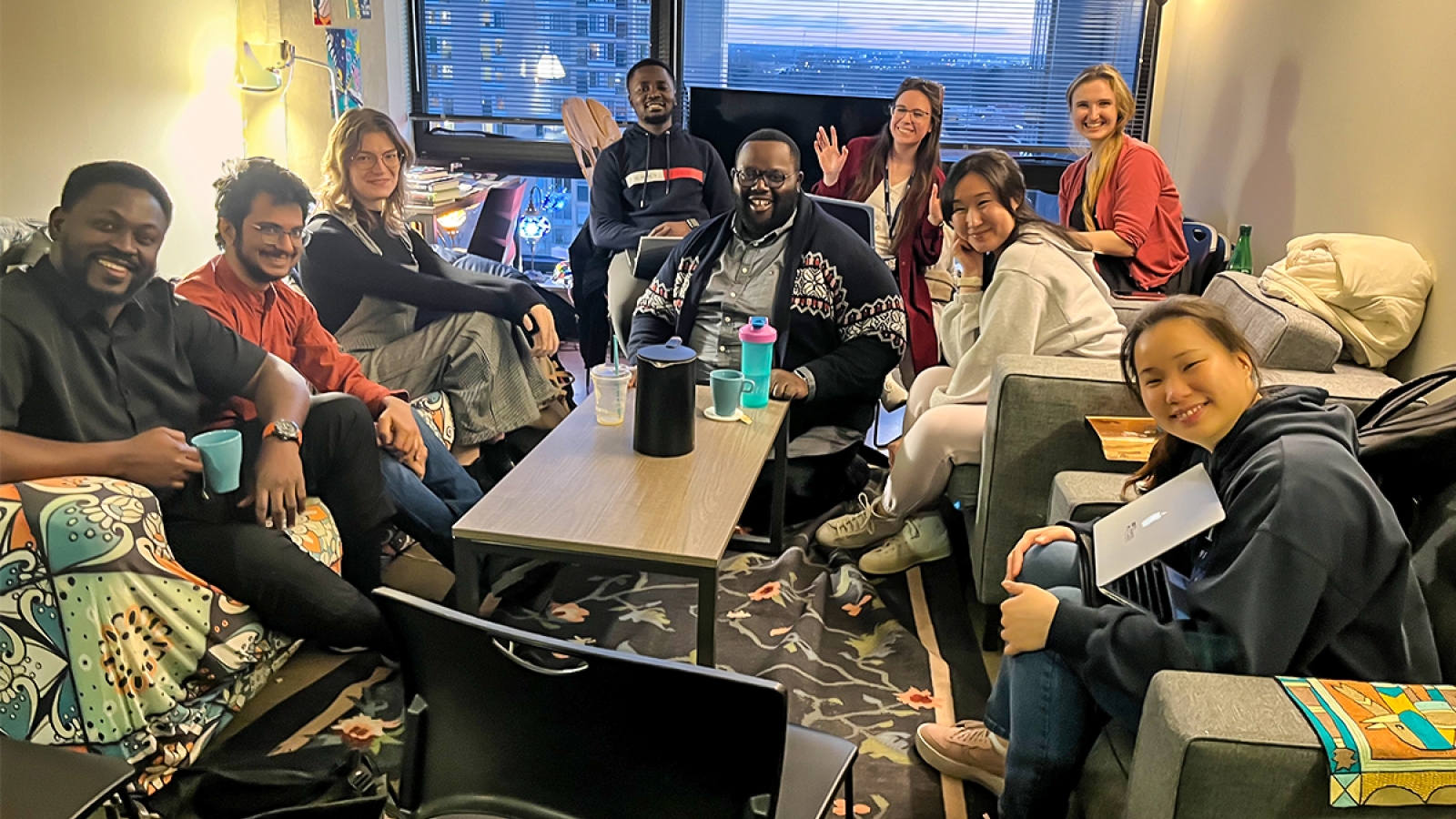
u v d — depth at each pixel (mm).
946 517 2973
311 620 2188
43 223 1933
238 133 3020
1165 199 3621
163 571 1927
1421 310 2463
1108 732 1596
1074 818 1634
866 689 2305
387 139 2855
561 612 2566
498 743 1208
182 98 2742
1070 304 2551
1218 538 1501
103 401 1971
